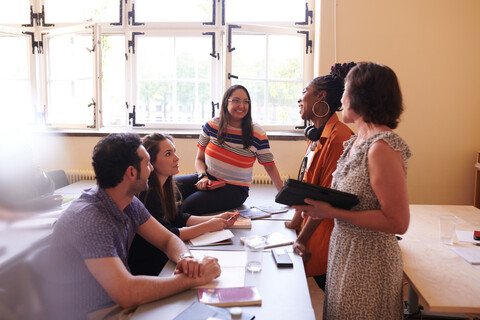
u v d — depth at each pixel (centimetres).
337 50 384
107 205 141
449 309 128
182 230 192
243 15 421
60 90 432
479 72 378
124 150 140
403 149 129
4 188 55
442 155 387
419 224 226
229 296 129
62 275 129
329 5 381
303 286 140
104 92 441
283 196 143
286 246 183
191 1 425
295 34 404
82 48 415
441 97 382
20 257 60
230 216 214
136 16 429
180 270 143
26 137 57
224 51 397
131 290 127
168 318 119
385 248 137
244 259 164
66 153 414
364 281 138
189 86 428
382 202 127
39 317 77
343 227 145
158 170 201
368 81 132
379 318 138
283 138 398
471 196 389
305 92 212
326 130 203
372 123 137
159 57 428
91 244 129
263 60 405
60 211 169
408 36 378
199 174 272
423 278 150
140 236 184
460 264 165
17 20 441
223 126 269
